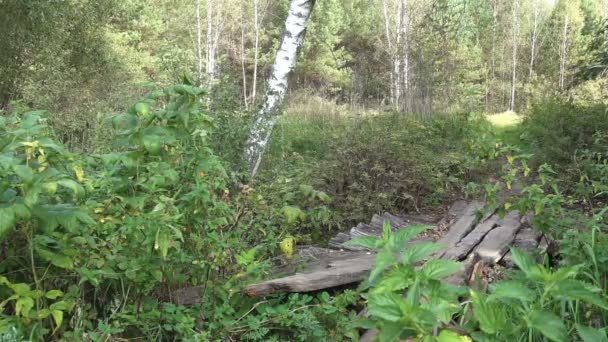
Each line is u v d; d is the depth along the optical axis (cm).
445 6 1576
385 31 2947
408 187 791
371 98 2100
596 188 602
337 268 438
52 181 268
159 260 327
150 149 320
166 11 2908
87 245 301
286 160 792
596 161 845
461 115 1359
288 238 465
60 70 1295
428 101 1434
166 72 755
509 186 556
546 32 3444
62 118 898
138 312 334
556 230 435
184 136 346
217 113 661
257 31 2911
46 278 302
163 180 322
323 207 612
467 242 529
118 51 1694
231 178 548
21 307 263
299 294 405
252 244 470
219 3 2780
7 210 247
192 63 779
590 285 279
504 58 3441
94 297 327
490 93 3294
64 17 1296
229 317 357
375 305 195
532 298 221
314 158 868
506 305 261
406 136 880
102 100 1128
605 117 1011
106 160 322
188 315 327
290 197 543
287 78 840
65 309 288
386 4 2988
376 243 227
